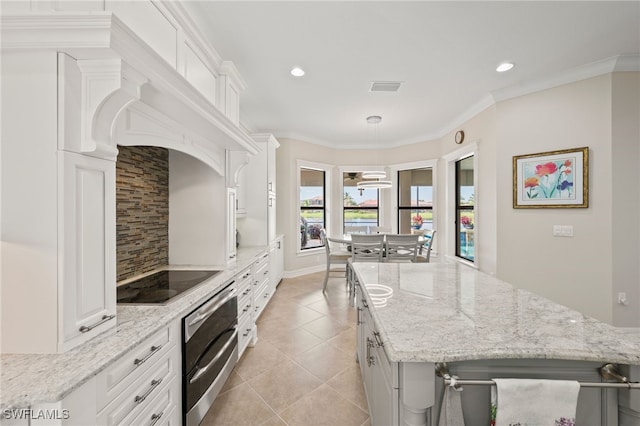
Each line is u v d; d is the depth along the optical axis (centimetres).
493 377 94
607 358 83
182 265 235
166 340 127
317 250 550
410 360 83
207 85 207
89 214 101
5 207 92
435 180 500
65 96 92
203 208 235
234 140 210
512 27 207
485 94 329
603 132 259
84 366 85
